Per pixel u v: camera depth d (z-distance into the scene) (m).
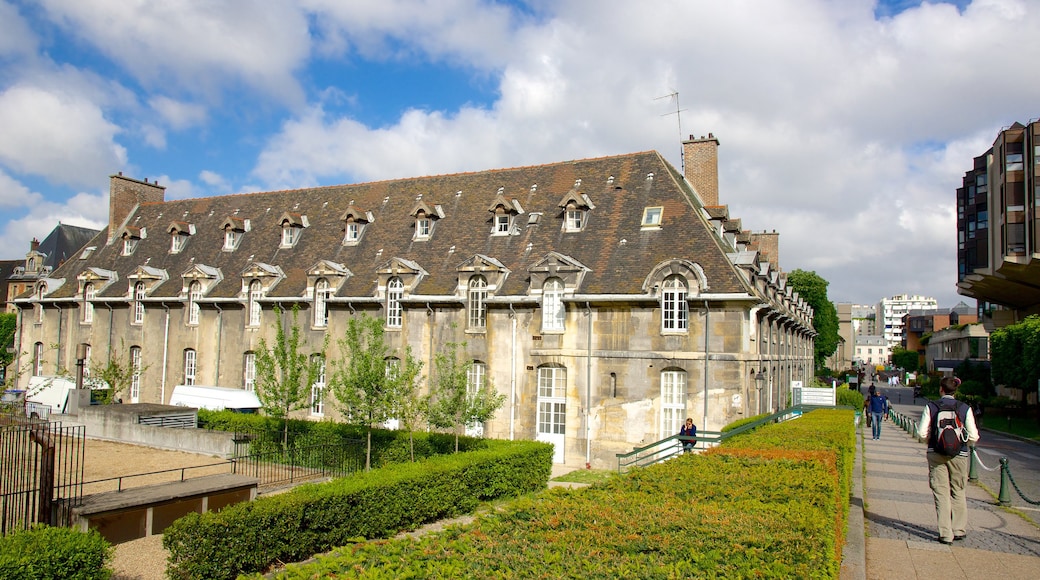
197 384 39.28
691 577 6.29
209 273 40.28
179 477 22.48
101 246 49.97
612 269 29.25
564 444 28.97
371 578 6.71
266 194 45.66
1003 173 54.75
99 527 15.41
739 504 9.19
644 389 27.75
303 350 35.84
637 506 9.09
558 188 34.41
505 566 6.74
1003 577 10.59
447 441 23.48
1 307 80.00
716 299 26.66
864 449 27.39
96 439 31.12
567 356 29.09
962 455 12.74
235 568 12.91
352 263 36.75
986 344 86.50
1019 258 53.16
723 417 26.34
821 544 7.37
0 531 14.66
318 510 14.48
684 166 38.94
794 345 44.97
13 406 19.94
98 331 44.25
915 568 11.02
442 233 35.47
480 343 31.14
